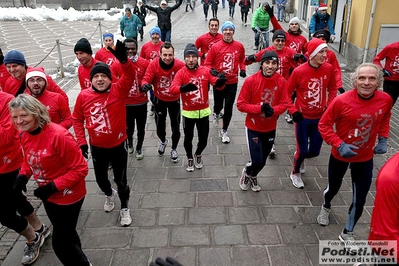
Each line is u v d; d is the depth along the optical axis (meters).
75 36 17.44
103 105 3.83
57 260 3.72
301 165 5.21
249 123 4.51
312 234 3.98
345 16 11.10
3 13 23.81
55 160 2.99
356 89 3.36
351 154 3.33
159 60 5.19
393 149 5.99
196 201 4.64
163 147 5.84
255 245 3.82
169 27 12.88
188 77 4.86
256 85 4.36
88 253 3.78
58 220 3.12
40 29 19.89
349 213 3.71
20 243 3.97
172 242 3.90
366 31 9.98
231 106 6.18
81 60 4.94
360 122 3.37
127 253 3.77
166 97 5.36
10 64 4.27
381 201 2.09
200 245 3.84
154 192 4.86
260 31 12.23
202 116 5.02
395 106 7.93
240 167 5.47
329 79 4.65
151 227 4.16
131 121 5.62
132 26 13.50
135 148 6.15
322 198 4.66
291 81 4.66
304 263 3.56
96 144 3.97
